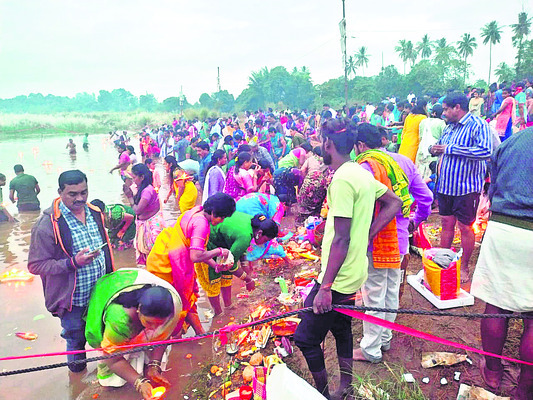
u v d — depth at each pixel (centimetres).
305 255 636
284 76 9519
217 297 488
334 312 290
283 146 1359
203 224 418
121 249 750
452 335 380
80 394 373
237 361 393
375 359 354
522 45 6109
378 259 328
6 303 553
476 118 429
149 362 377
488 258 293
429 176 726
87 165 2012
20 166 1067
